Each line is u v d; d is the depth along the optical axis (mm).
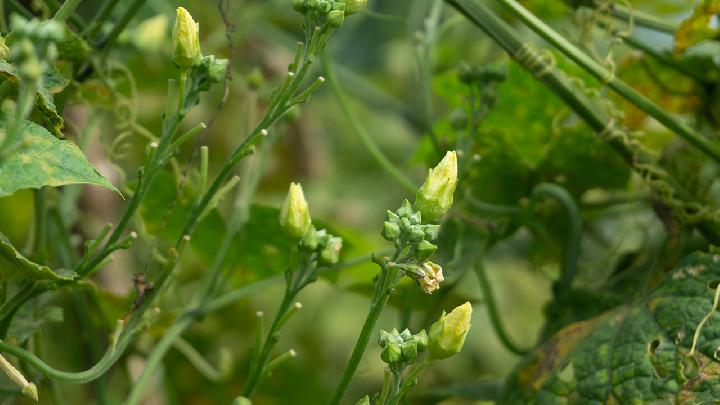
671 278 1193
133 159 1677
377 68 2113
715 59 1334
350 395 1752
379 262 1086
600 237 1468
